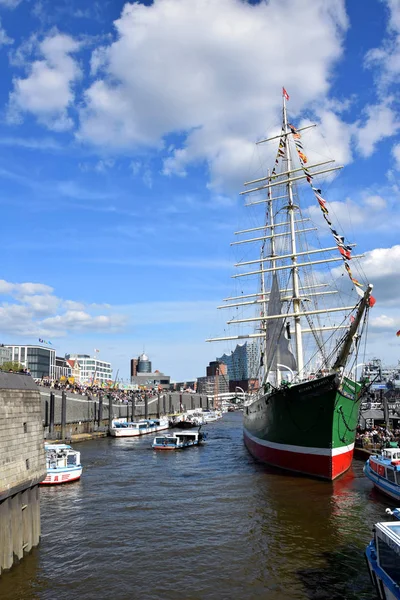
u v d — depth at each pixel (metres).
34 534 28.33
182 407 196.00
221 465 57.69
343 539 28.67
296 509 35.25
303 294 70.12
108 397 118.06
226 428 135.25
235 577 23.89
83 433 99.25
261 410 56.72
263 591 22.33
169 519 33.94
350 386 45.56
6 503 24.84
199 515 34.78
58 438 85.81
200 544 28.55
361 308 40.12
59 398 92.50
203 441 87.94
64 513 35.97
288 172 68.62
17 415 26.70
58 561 26.19
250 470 52.41
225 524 32.41
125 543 29.00
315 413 43.69
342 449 45.94
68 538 30.05
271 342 62.66
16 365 112.81
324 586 22.67
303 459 46.53
